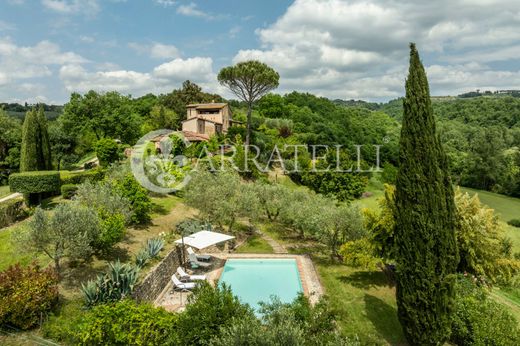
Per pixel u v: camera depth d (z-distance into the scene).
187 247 21.05
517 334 12.38
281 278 19.08
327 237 20.67
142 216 22.38
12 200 21.94
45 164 30.47
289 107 89.44
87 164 43.19
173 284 17.34
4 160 41.66
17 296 10.88
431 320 11.59
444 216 11.80
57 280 12.74
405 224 12.09
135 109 77.75
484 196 67.81
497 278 17.22
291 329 8.62
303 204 25.61
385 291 17.16
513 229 41.81
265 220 30.14
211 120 61.03
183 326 10.05
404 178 12.20
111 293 12.83
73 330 10.60
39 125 30.20
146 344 10.18
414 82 12.20
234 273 19.66
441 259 11.66
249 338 8.43
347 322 14.07
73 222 13.94
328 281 18.14
